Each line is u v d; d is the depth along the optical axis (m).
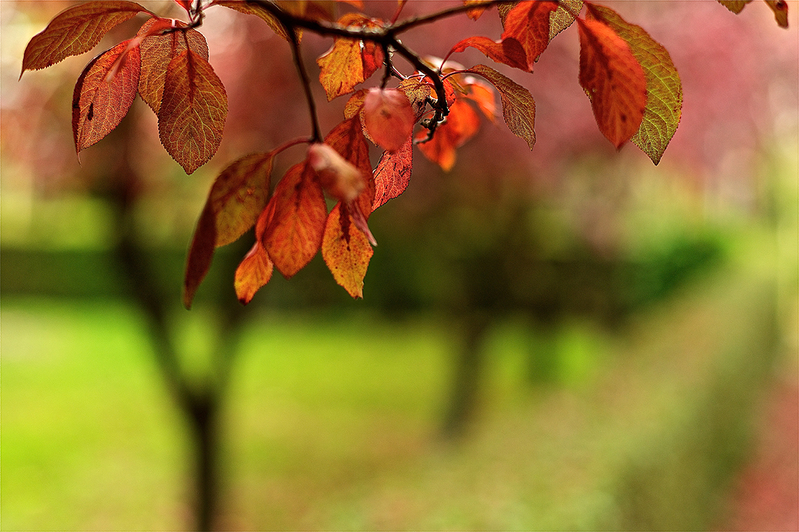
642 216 12.74
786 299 17.09
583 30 0.49
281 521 6.38
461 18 4.59
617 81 0.49
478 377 8.23
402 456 8.16
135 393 10.73
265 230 0.47
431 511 3.52
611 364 7.04
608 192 7.23
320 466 7.85
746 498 6.50
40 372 11.85
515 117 0.58
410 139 0.61
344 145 0.49
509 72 4.92
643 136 0.55
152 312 5.00
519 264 8.28
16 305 18.34
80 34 0.53
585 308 12.45
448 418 8.19
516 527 3.16
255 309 5.32
